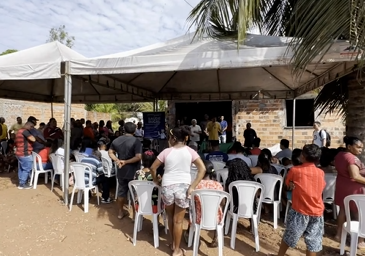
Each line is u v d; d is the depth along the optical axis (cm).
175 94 1030
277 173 493
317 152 305
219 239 336
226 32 482
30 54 634
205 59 418
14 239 393
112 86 750
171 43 577
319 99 603
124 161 444
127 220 467
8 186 659
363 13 287
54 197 577
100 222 457
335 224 467
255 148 677
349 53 362
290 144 1112
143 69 452
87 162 521
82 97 1130
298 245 387
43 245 378
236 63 405
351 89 444
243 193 380
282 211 511
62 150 612
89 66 487
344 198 347
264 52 396
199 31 457
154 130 1002
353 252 322
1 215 478
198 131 1039
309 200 300
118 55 570
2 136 955
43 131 865
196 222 342
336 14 304
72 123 858
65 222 453
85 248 372
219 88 941
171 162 338
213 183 358
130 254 357
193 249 338
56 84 974
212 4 433
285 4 554
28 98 1027
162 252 364
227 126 1248
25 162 639
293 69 386
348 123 451
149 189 379
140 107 2634
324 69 538
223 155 582
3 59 600
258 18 549
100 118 1866
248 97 984
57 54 630
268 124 1129
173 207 346
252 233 424
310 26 322
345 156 373
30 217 471
